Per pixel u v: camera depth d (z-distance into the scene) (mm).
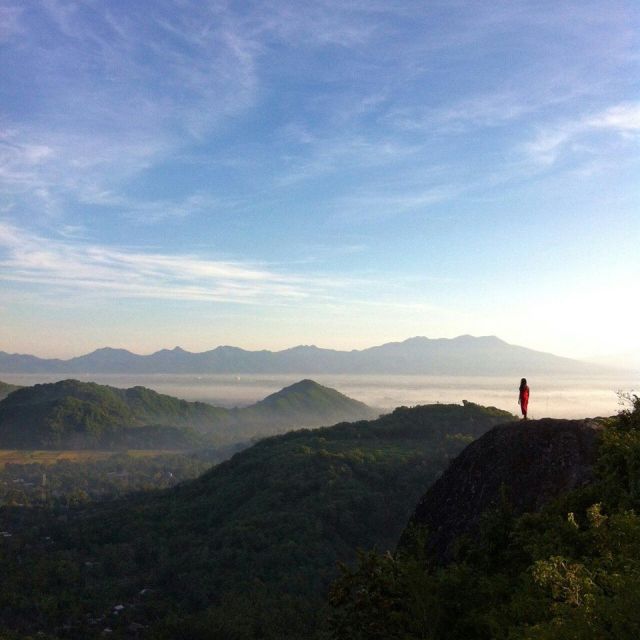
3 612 52156
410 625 6734
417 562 7195
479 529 8766
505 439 10695
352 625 7414
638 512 7383
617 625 4648
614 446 8586
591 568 5973
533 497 9477
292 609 45938
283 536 64375
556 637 4695
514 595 6129
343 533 65812
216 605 51906
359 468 80000
